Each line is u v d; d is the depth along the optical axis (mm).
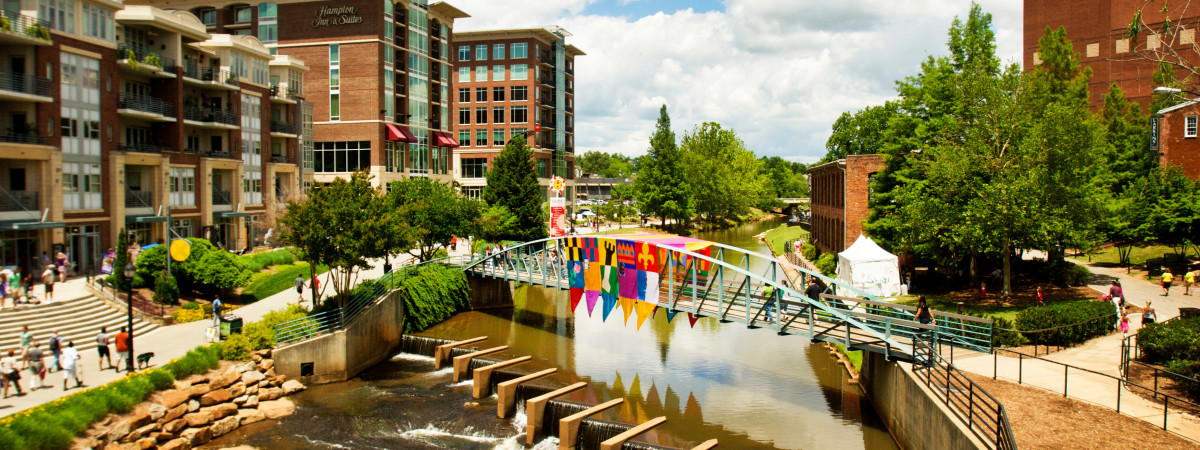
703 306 31797
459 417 26844
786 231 91250
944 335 25031
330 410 27531
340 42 69375
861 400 27219
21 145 35594
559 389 27359
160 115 45594
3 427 18891
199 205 49969
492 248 51750
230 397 26469
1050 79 52719
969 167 34375
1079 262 47188
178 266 36469
